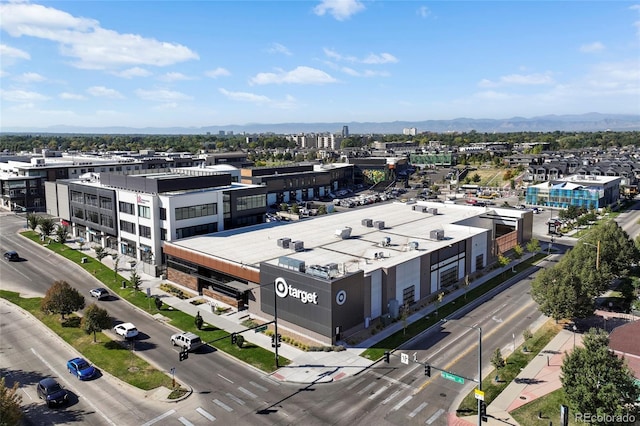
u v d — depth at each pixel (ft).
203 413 133.69
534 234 371.76
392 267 202.90
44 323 199.31
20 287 248.11
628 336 147.54
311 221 310.65
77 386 149.48
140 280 249.34
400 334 186.29
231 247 243.60
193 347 171.83
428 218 314.76
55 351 174.81
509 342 176.96
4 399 115.65
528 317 200.95
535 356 164.55
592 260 218.38
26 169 485.97
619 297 222.69
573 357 121.70
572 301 178.50
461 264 253.44
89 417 132.46
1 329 194.70
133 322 201.77
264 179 532.32
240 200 304.09
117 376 154.61
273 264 199.41
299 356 168.66
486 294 232.73
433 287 232.12
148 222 272.92
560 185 504.43
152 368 160.04
